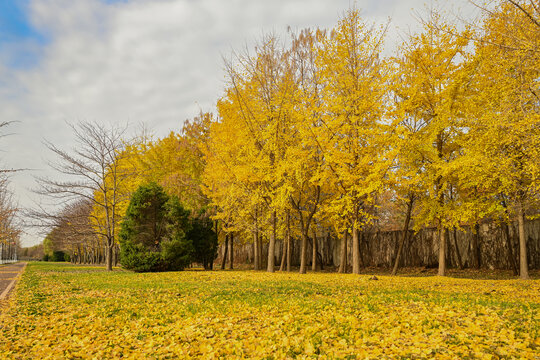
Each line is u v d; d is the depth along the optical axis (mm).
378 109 15328
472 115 12984
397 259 17703
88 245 42156
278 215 18156
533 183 11344
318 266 28062
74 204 33906
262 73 17797
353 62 15812
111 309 8102
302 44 18172
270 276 15344
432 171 14805
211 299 9070
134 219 20766
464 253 21047
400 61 16109
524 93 9227
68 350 5301
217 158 18469
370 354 4410
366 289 10508
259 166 15805
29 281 15414
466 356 4172
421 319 5957
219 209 22703
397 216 30547
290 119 16734
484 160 12422
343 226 17062
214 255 24750
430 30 15062
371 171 14617
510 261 18703
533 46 7512
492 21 9703
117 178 27359
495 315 5988
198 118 25609
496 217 16797
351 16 15891
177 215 20703
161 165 26906
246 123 17031
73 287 12516
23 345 5629
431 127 15086
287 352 4668
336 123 14609
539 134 9938
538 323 5336
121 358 4914
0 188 24984
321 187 17656
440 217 15484
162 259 19891
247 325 6164
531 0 7086
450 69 14961
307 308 7285
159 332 6020
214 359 4602
